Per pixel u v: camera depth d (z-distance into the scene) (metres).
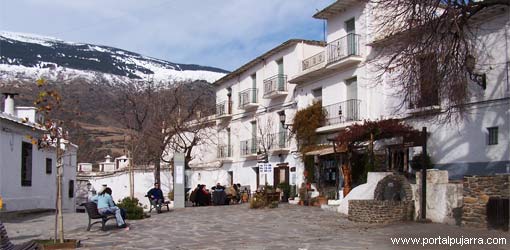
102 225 15.64
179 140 42.31
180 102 40.62
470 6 15.45
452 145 19.73
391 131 20.48
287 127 31.33
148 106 40.56
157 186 24.12
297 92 30.69
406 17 15.91
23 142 24.12
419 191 15.91
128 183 42.81
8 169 22.09
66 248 11.67
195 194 30.36
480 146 18.58
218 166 42.03
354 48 24.92
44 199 27.45
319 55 28.62
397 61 16.66
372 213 16.06
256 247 11.59
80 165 51.53
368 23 24.14
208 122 43.00
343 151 22.89
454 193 14.80
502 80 17.86
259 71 35.50
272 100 33.81
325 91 27.78
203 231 15.22
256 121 36.00
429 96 17.59
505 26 17.78
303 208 23.84
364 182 22.19
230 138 40.56
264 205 24.86
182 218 19.94
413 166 21.11
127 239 13.48
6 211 21.42
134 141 38.56
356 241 12.20
